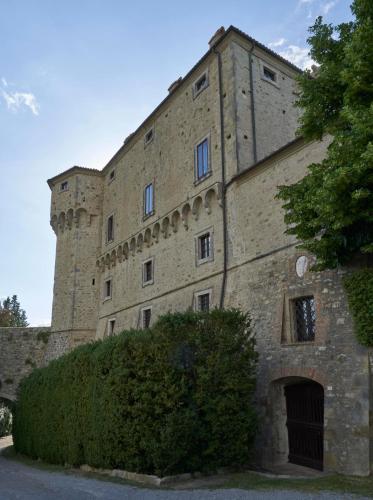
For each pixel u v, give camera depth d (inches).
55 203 1603.1
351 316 589.9
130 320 1219.9
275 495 437.4
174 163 1111.0
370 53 470.0
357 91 481.7
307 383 671.1
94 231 1536.7
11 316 3225.9
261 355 722.8
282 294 716.0
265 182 808.3
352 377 568.7
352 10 501.7
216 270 898.7
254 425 621.6
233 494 455.2
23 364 1563.7
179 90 1136.2
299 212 540.7
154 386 586.9
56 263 1563.7
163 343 611.2
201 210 983.0
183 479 567.5
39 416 978.1
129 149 1379.2
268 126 980.6
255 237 805.9
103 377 674.8
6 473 764.0
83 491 513.7
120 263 1353.3
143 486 536.4
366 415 539.2
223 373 614.9
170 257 1074.1
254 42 1003.3
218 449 597.3
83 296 1472.7
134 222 1277.1
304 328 678.5
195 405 602.2
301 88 575.2
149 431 577.3
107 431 642.8
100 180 1584.6
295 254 711.1
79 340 1430.9
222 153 936.3
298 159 746.8
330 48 555.8
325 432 583.5
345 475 533.3
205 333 638.5
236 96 941.8
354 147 446.9
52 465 856.3
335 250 548.4
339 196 465.4
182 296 992.9
